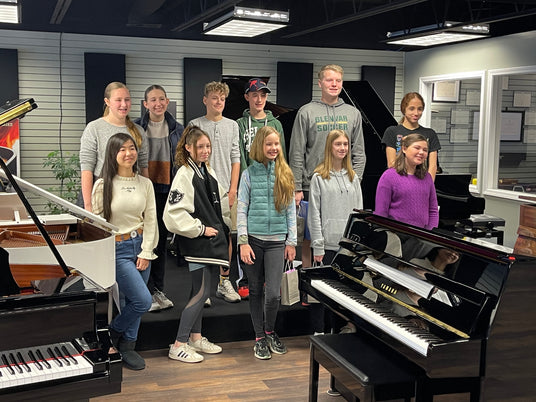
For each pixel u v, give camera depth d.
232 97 6.61
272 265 4.17
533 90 9.23
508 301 2.50
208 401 3.55
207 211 4.02
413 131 5.22
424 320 2.78
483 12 8.46
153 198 4.01
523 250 2.67
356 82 6.72
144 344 4.38
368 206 6.11
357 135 5.08
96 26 8.70
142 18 8.80
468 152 10.27
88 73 8.90
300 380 3.88
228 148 4.93
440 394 2.72
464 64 9.18
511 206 8.35
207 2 8.30
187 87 9.38
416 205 3.91
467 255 2.70
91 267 3.23
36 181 8.91
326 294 3.42
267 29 7.39
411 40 8.42
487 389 2.54
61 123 8.96
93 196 3.84
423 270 2.91
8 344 2.32
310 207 4.36
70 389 2.32
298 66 9.94
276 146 4.07
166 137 4.89
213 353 4.32
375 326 2.91
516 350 2.55
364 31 9.76
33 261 3.09
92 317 2.46
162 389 3.71
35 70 8.77
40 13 8.43
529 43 7.93
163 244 4.74
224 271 4.20
